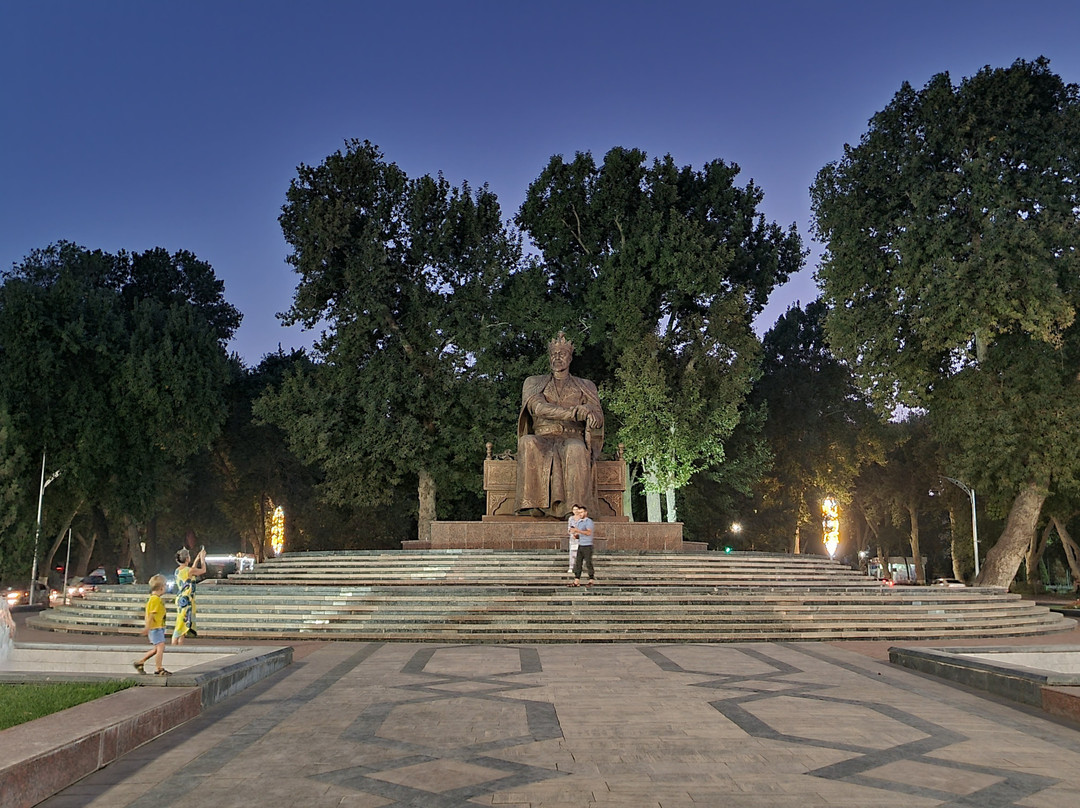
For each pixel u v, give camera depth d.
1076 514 46.91
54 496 40.81
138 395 38.81
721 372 37.03
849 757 7.54
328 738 8.27
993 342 32.88
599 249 39.78
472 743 8.04
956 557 57.72
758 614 18.11
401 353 38.69
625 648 15.49
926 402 33.81
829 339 34.09
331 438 36.53
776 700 10.23
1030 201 30.14
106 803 6.31
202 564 14.66
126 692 9.25
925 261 31.23
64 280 38.34
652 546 24.64
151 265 50.66
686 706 9.80
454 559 21.48
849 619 18.38
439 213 39.19
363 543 52.12
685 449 35.66
